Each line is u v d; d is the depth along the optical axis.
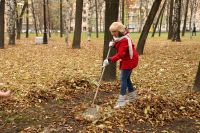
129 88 7.14
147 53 17.78
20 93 8.03
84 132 5.62
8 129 5.98
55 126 5.98
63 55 17.62
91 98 7.79
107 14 9.33
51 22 60.69
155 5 16.84
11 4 25.33
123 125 5.94
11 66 13.39
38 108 7.11
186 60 14.66
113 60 6.84
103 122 6.02
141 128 5.88
